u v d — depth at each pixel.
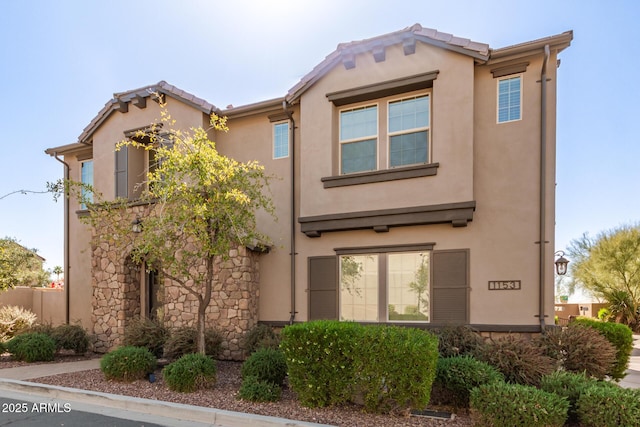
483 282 8.16
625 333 7.82
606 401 4.43
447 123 8.36
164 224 7.13
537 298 7.77
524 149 8.10
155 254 7.28
